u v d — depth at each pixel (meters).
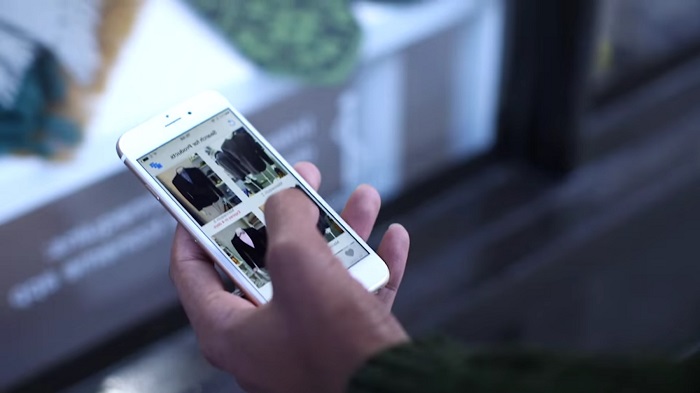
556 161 2.12
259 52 1.60
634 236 2.02
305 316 0.42
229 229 0.67
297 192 0.48
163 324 1.68
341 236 0.68
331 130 1.77
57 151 1.41
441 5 1.85
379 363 0.36
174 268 0.62
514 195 2.10
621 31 2.19
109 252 1.55
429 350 0.36
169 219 1.62
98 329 1.59
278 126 1.68
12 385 1.52
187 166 0.71
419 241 1.97
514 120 2.13
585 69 2.02
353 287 0.43
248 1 1.54
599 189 2.13
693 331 1.82
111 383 1.60
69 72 1.38
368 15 1.73
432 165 2.03
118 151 0.73
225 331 0.50
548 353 0.34
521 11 2.00
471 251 1.96
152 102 1.49
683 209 2.08
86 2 1.36
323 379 0.42
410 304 1.83
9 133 1.35
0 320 1.47
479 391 0.33
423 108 1.94
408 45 1.83
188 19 1.48
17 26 1.31
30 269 1.46
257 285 0.65
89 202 1.49
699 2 2.36
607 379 0.32
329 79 1.72
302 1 1.62
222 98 0.76
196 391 1.62
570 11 1.94
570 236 2.00
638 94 2.33
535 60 2.04
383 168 1.93
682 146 2.25
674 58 2.38
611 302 1.88
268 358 0.46
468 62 1.97
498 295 1.87
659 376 0.32
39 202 1.42
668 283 1.92
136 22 1.42
